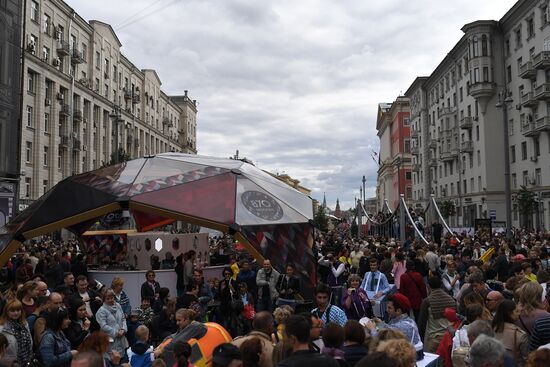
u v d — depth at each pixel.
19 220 14.89
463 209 58.97
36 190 40.84
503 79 50.44
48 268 13.60
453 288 11.27
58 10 44.66
